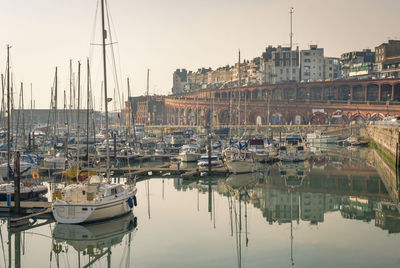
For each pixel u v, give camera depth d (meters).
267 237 27.12
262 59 183.25
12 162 47.41
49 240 26.84
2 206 31.70
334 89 142.12
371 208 35.41
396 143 56.00
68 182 45.91
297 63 172.25
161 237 27.23
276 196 40.59
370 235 27.48
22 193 35.28
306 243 25.81
